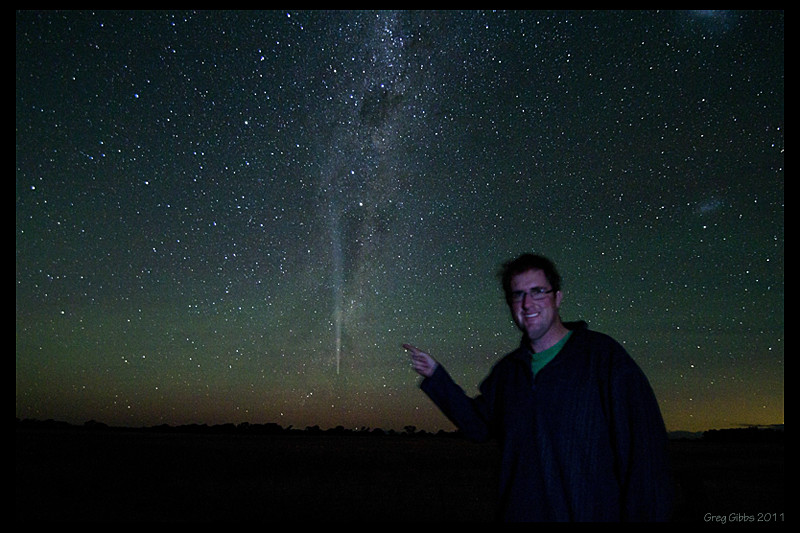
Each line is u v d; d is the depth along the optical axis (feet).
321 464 41.88
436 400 7.50
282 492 25.82
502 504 6.35
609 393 5.96
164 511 20.25
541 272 6.73
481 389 7.34
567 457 5.98
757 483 29.66
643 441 5.70
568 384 6.21
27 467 33.37
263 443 90.48
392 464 43.57
